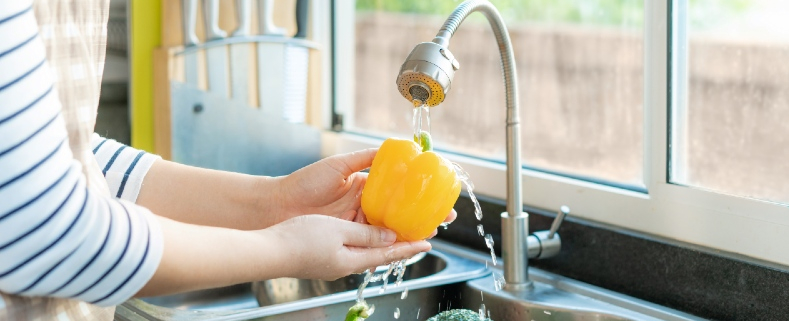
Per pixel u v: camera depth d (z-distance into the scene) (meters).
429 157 1.01
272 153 2.01
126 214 0.73
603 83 2.14
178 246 0.76
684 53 1.36
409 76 1.00
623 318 1.23
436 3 2.40
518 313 1.32
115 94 2.00
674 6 1.33
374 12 2.53
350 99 2.11
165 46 1.90
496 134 2.35
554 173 1.55
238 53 1.95
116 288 0.72
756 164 1.40
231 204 1.13
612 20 2.11
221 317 1.21
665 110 1.34
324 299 1.29
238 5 1.93
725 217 1.27
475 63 2.45
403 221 0.99
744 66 1.40
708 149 1.41
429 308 1.38
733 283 1.23
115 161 1.09
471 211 1.61
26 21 0.67
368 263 0.95
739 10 1.38
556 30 2.35
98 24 0.91
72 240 0.68
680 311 1.29
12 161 0.65
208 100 1.92
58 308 0.80
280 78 2.00
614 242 1.38
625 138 1.93
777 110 1.37
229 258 0.79
